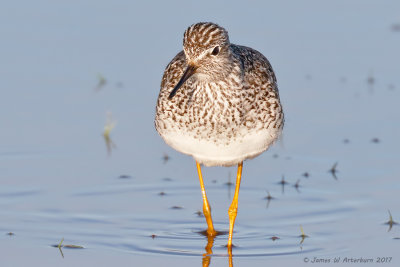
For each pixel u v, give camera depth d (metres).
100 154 16.25
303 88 19.03
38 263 12.34
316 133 17.03
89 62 19.97
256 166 15.91
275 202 14.54
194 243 13.24
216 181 15.42
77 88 18.84
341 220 13.79
